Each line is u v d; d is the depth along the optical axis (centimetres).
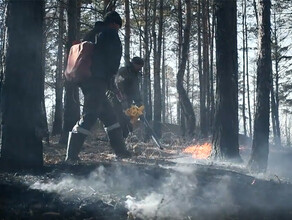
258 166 659
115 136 714
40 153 530
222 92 914
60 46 2280
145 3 2181
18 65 513
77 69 641
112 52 643
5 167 505
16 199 395
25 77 516
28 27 516
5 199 392
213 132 922
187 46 2033
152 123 1958
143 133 1448
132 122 759
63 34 1775
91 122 653
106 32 645
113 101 761
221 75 916
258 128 664
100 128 2030
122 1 2280
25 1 515
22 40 514
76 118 1148
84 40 678
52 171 510
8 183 432
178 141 1498
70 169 531
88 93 652
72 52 659
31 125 520
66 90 1145
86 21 1986
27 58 517
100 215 374
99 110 659
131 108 753
